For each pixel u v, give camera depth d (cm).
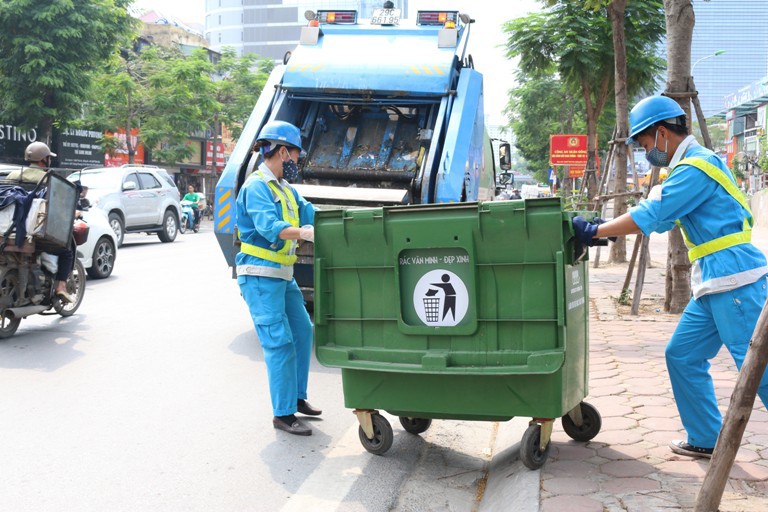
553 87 3422
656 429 480
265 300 513
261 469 453
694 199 377
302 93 888
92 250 1252
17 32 2472
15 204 773
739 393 321
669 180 379
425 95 868
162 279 1298
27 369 685
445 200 827
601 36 1738
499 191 1563
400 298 422
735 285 375
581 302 440
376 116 944
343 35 917
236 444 496
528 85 3469
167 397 603
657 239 2641
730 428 325
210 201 4962
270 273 511
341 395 625
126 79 3253
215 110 3716
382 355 429
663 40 1747
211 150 5006
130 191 1961
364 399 439
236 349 772
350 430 531
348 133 930
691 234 390
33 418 543
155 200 2072
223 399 599
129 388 627
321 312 439
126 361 719
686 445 434
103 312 973
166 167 4588
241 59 4472
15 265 803
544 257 395
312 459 471
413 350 423
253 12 13850
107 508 395
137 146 3941
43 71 2470
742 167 6475
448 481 442
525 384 403
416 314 421
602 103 1858
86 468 450
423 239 413
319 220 436
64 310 927
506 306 404
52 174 783
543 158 4244
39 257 843
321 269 437
